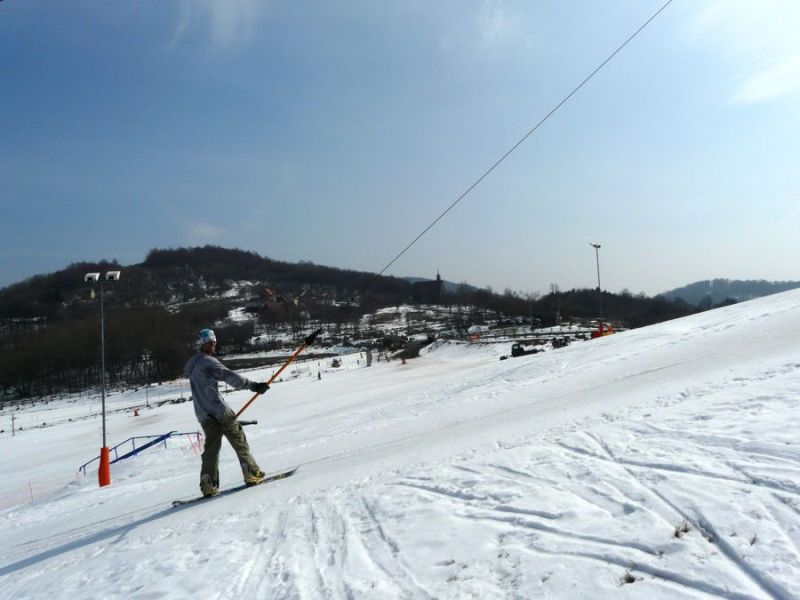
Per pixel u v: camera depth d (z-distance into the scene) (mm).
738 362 9062
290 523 4879
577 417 7141
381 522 4363
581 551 3201
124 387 85750
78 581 4543
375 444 8906
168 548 4855
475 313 111938
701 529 3180
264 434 19031
